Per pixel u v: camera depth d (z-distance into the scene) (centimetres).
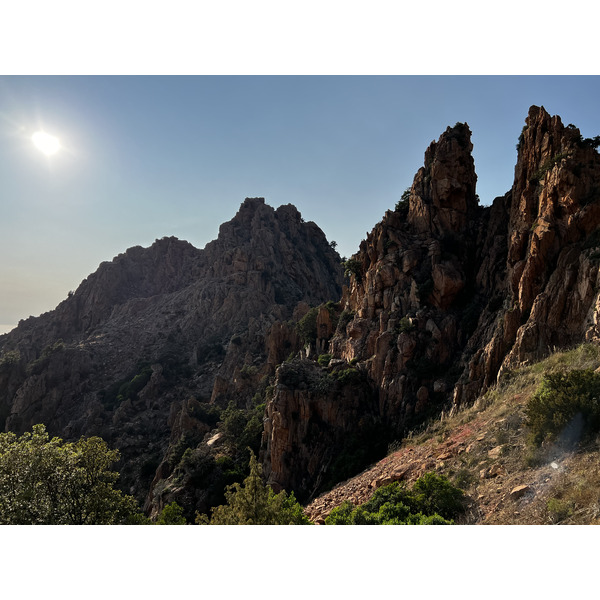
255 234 17912
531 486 1473
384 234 5544
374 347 4838
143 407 11569
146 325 16262
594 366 2183
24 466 2162
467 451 2183
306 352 7406
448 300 4659
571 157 3491
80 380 13438
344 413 4362
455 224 5172
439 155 5412
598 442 1480
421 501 1661
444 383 3988
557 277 3162
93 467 2392
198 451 5344
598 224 3200
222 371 11850
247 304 14800
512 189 4628
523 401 2353
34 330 18238
